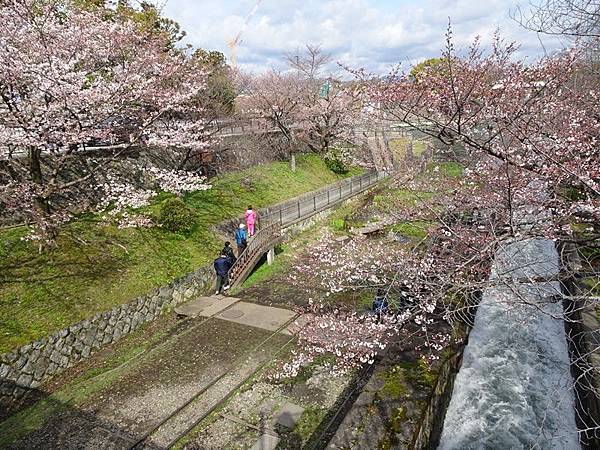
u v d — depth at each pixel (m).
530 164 7.09
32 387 9.56
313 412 8.66
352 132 32.47
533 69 7.73
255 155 26.78
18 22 11.24
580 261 10.71
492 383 10.44
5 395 9.05
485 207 9.19
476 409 9.62
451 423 9.21
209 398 9.12
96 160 15.36
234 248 16.72
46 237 12.16
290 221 20.34
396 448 6.62
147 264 13.73
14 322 10.00
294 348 10.93
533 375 10.68
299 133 30.94
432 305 7.90
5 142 10.47
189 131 16.78
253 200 21.62
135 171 17.86
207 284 14.93
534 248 13.62
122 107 13.07
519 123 7.21
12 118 10.93
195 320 12.63
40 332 10.05
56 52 11.54
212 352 10.84
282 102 28.16
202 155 21.39
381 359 9.31
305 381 9.65
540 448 8.51
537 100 7.60
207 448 7.81
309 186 26.75
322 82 32.47
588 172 6.76
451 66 7.12
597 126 7.85
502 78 7.48
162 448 7.80
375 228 17.36
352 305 12.80
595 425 7.50
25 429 8.31
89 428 8.30
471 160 10.34
